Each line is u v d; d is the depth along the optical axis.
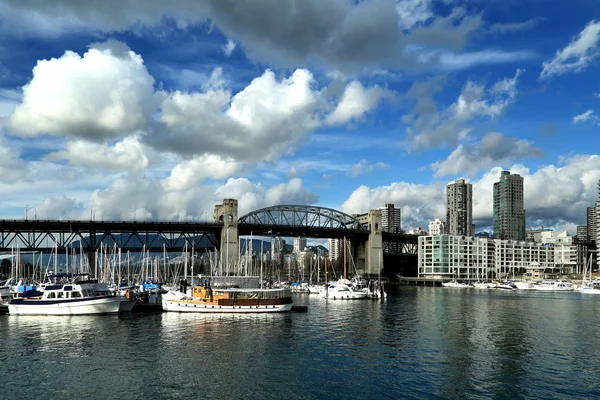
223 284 118.25
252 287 120.31
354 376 54.53
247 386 50.75
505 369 57.88
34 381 51.75
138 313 102.62
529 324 95.19
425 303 147.12
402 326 90.44
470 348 69.62
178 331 80.88
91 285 103.00
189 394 48.22
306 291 196.12
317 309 121.62
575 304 149.12
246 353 65.06
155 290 167.38
